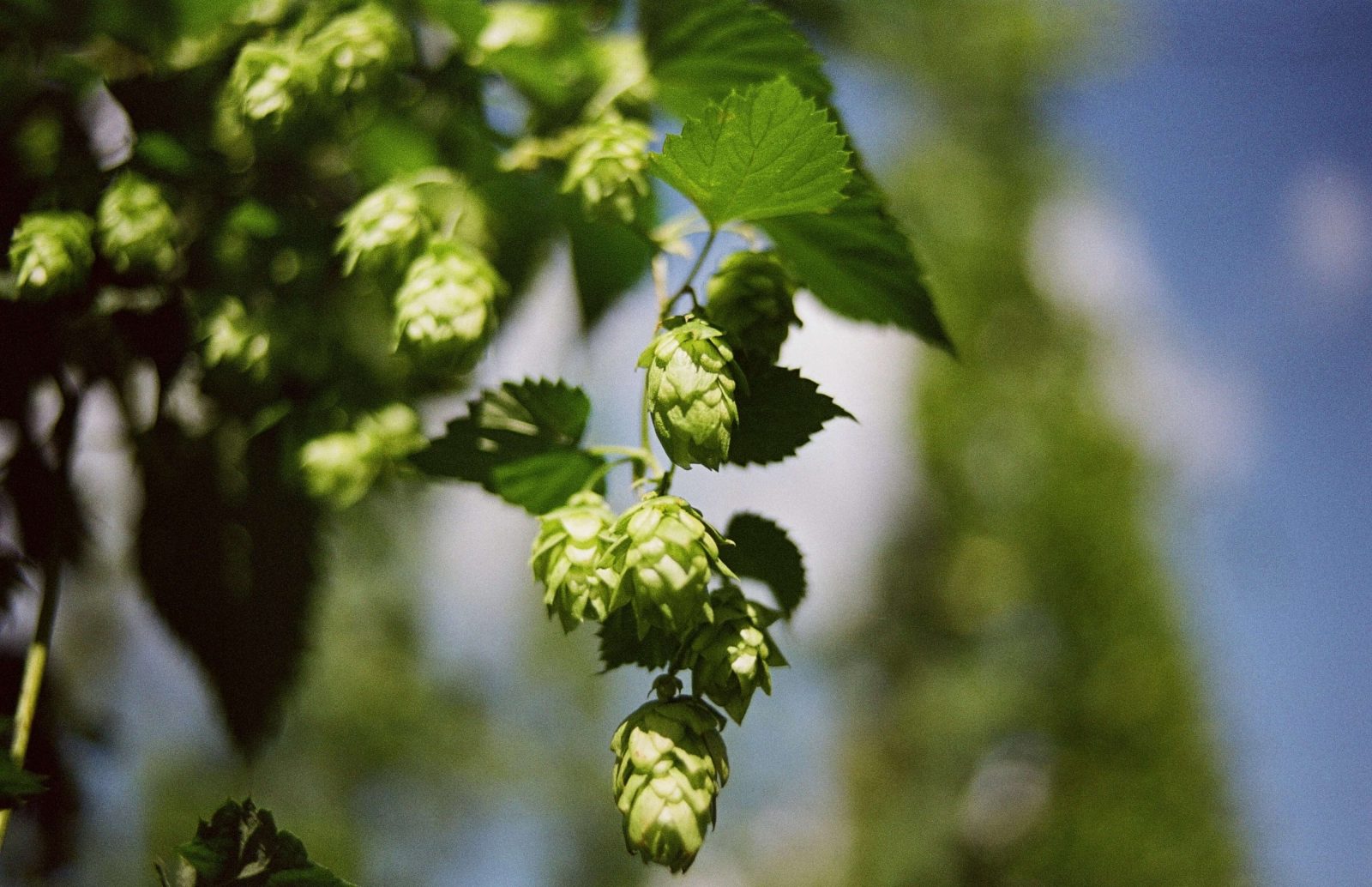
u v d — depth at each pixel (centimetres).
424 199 71
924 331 67
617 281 75
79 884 71
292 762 222
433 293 63
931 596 508
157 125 66
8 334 64
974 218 468
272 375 66
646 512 57
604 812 534
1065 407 473
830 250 65
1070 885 402
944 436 489
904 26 115
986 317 493
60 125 66
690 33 68
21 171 65
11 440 65
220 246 66
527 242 75
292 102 65
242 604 69
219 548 68
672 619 56
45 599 63
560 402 64
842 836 535
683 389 57
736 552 62
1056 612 434
